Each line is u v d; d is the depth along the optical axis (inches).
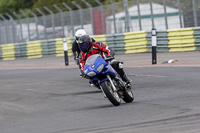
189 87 1412.4
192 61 2219.5
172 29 2864.2
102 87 1161.4
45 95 1611.7
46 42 3924.7
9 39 4660.4
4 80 2353.6
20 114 1240.8
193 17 2982.3
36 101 1481.3
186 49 2797.7
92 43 1218.6
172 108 1053.8
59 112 1199.6
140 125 880.3
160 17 3208.7
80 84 1850.4
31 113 1239.5
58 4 5182.1
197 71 1797.5
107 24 3636.8
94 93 1544.0
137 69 2164.1
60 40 3789.4
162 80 1664.6
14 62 3850.9
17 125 1048.8
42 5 5930.1
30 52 4050.2
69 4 5580.7
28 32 4362.7
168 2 3157.0
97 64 1166.3
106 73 1172.5
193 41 2755.9
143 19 3302.2
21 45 4131.4
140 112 1042.1
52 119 1085.8
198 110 982.4
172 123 866.8
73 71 2438.5
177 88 1422.2
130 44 3186.5
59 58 3624.5
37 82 2084.2
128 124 904.3
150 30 3093.0
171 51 2883.9
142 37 3117.6
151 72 1962.4
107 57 1216.2
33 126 1010.7
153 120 919.7
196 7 2952.8
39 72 2615.7
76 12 3905.0
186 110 1002.1
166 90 1408.7
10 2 7834.6
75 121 1018.1
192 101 1130.7
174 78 1676.9
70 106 1302.9
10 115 1238.3
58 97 1528.1
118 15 3526.1
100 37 3422.7
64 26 4030.5
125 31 3469.5
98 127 909.2
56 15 4101.9
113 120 973.2
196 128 799.1
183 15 3058.6
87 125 948.0
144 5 3284.9
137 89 1515.7
